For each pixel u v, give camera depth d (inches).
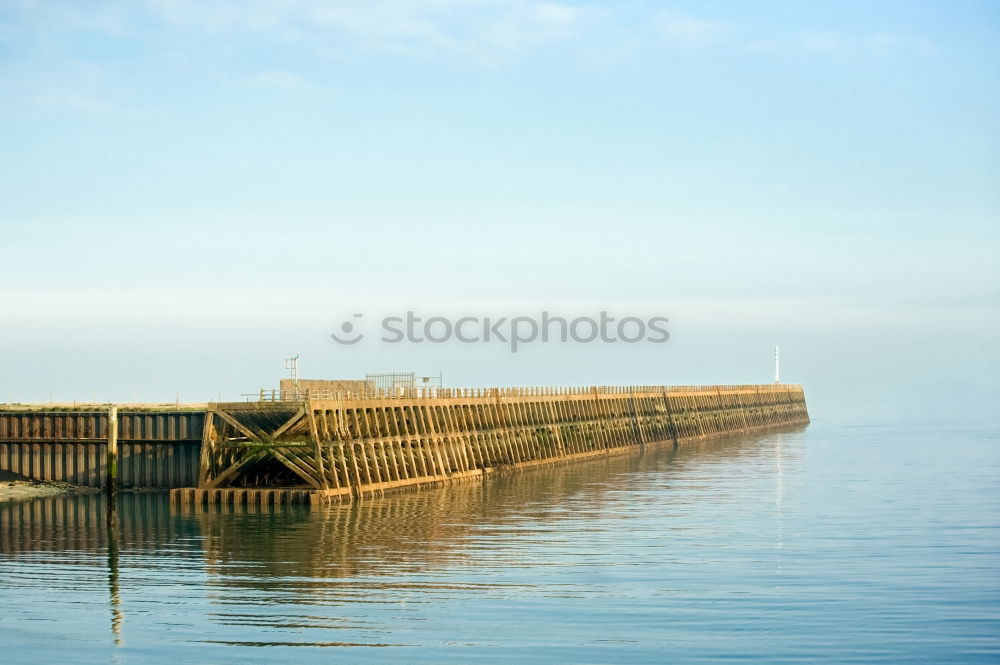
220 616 1739.7
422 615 1737.2
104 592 1893.5
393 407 3371.1
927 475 4168.3
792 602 1813.5
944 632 1652.3
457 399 3846.0
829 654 1555.1
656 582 1956.2
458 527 2578.7
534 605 1793.8
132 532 2498.8
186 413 3216.0
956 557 2199.8
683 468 4503.0
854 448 6077.8
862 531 2556.6
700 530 2561.5
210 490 2962.6
